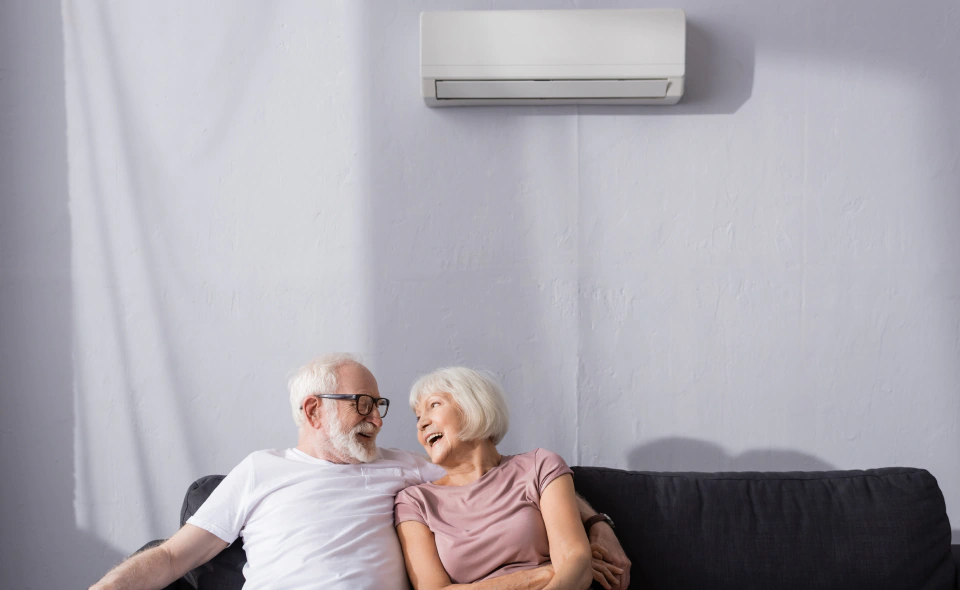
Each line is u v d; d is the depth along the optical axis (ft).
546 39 7.66
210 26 8.15
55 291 8.05
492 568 5.95
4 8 8.09
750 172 8.07
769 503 6.49
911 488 6.51
